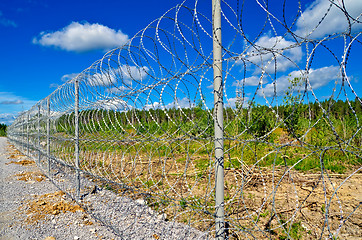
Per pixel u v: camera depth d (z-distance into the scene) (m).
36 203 4.62
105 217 3.73
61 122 5.89
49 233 3.41
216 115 2.22
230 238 2.93
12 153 13.38
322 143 6.94
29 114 10.89
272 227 3.31
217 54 2.24
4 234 3.41
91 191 4.97
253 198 4.38
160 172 6.26
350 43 1.47
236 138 2.07
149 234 3.11
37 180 6.51
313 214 3.71
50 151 6.80
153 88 2.39
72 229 3.51
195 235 3.00
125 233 3.19
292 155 7.02
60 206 4.33
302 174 5.88
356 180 5.22
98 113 3.98
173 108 2.28
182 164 6.96
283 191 4.72
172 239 2.93
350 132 6.49
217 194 2.24
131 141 2.96
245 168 6.03
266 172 5.91
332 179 5.43
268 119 6.37
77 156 4.63
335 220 3.51
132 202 4.14
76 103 4.64
